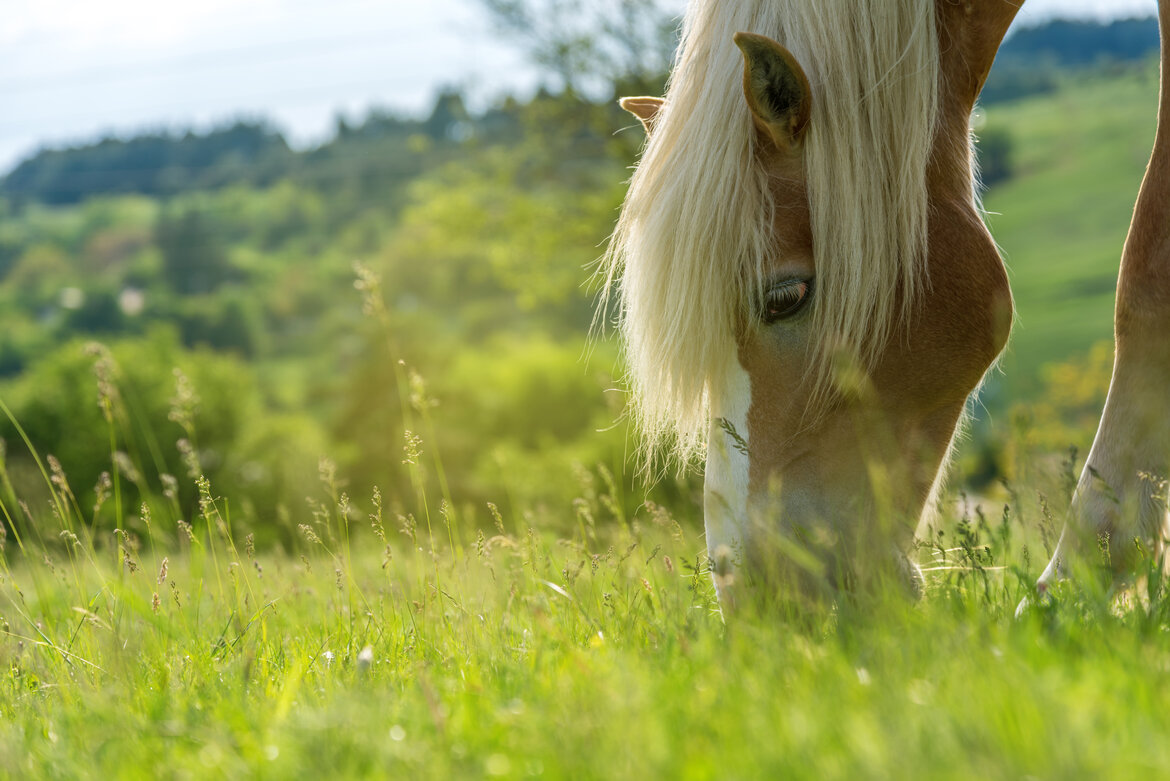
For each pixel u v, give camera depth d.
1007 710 1.18
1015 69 54.31
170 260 91.19
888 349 2.13
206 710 1.79
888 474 2.03
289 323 88.75
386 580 2.85
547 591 2.68
